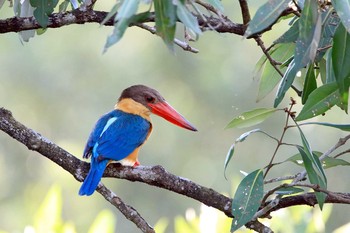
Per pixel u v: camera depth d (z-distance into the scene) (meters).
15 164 15.50
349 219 14.46
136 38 15.04
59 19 5.54
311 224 6.88
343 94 4.55
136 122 6.94
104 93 15.05
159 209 14.95
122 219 15.04
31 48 14.97
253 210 4.91
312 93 4.85
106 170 6.32
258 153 15.01
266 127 14.89
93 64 15.04
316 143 14.43
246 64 14.95
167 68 14.97
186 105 14.99
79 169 5.86
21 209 15.09
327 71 5.18
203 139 15.06
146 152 14.98
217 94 14.96
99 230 6.69
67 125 15.08
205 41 14.96
